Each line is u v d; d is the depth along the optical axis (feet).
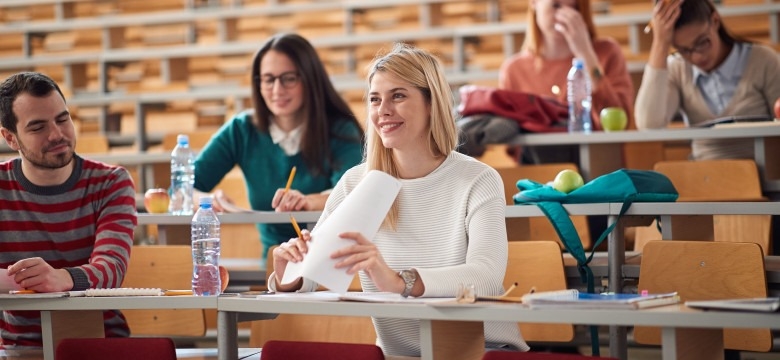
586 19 14.75
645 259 8.71
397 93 7.63
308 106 12.08
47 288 7.87
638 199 9.32
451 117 7.77
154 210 11.94
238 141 12.53
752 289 8.19
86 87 24.08
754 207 8.82
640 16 20.02
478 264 7.18
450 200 7.67
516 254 9.55
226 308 7.10
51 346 7.67
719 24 13.44
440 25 22.91
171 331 10.80
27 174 8.96
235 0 24.30
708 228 9.93
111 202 9.00
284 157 12.28
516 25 20.81
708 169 11.76
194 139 17.16
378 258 6.79
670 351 5.91
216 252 8.27
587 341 13.07
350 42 22.27
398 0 22.66
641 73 18.07
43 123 8.63
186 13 24.02
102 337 7.95
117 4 25.08
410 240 7.72
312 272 6.73
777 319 5.44
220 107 22.40
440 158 7.85
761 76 13.29
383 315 6.45
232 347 7.25
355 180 8.16
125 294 7.52
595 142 12.84
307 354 6.80
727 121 12.48
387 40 21.97
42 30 24.53
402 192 7.79
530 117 13.25
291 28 23.97
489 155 17.85
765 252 10.90
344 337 9.25
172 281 10.53
